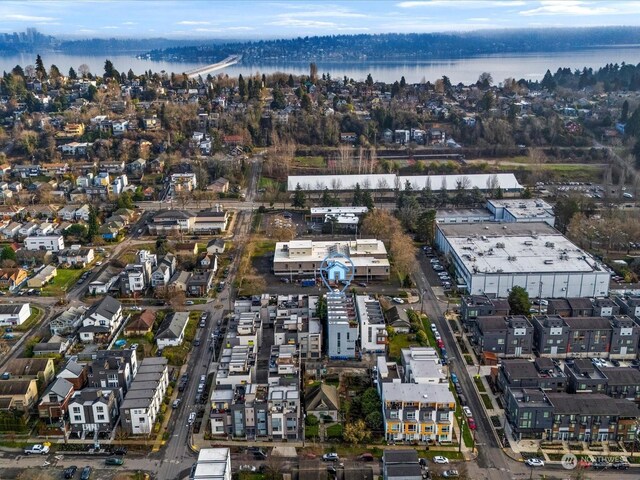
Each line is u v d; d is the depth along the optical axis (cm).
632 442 12325
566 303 16975
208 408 13375
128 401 12569
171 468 11594
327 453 11975
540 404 12306
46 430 12644
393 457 11038
